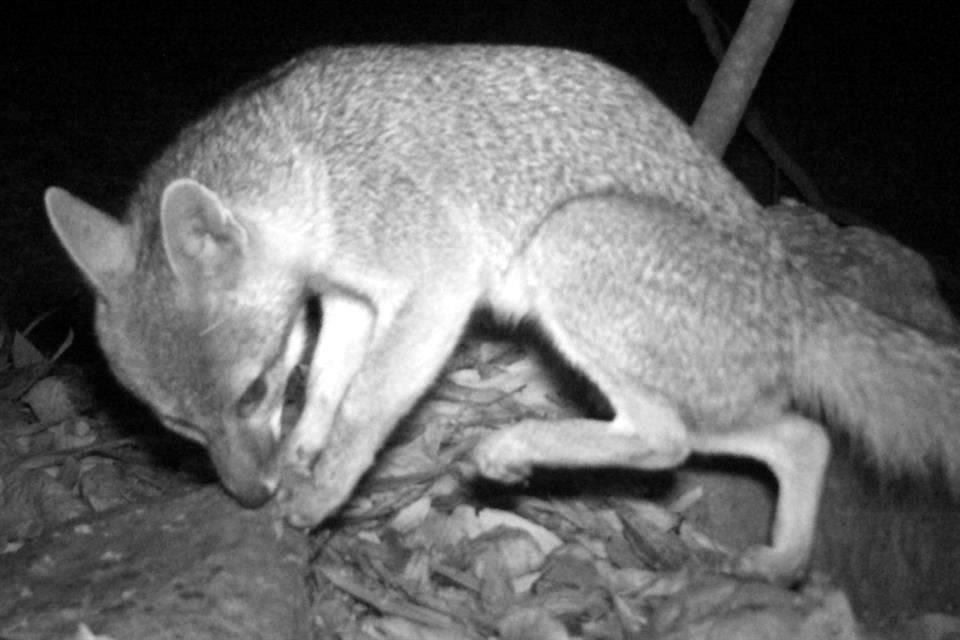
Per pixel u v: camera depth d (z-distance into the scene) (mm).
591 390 1249
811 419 1099
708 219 1061
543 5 3586
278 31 3338
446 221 1074
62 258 1846
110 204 2100
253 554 956
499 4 3604
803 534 1064
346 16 3500
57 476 1133
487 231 1084
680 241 1041
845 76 3307
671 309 1043
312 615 986
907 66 3381
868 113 3041
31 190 2133
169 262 981
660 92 2967
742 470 1235
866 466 1214
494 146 1078
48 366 1266
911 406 1039
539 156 1078
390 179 1069
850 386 1044
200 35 3262
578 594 1060
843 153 2781
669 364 1051
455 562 1081
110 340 1014
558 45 3293
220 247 999
